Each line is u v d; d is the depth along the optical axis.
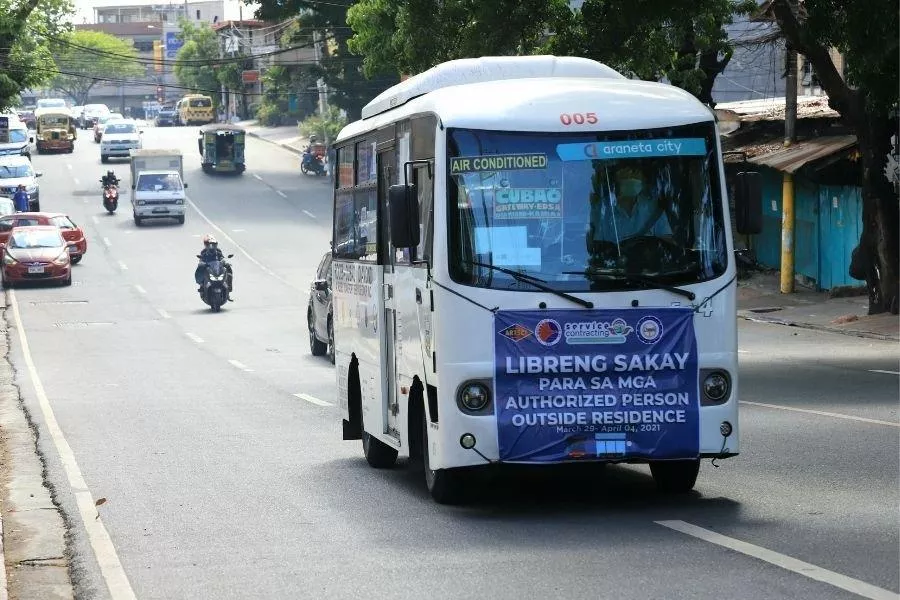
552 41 30.11
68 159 90.31
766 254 39.69
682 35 29.83
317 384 21.44
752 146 39.12
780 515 9.54
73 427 16.52
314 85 106.31
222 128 80.50
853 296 33.97
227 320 34.22
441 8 31.86
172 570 8.52
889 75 23.22
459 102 10.02
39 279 42.66
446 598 7.43
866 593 7.14
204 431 15.91
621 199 9.88
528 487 11.33
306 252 52.53
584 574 7.85
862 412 15.68
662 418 9.68
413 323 10.52
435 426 9.98
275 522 10.05
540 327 9.62
